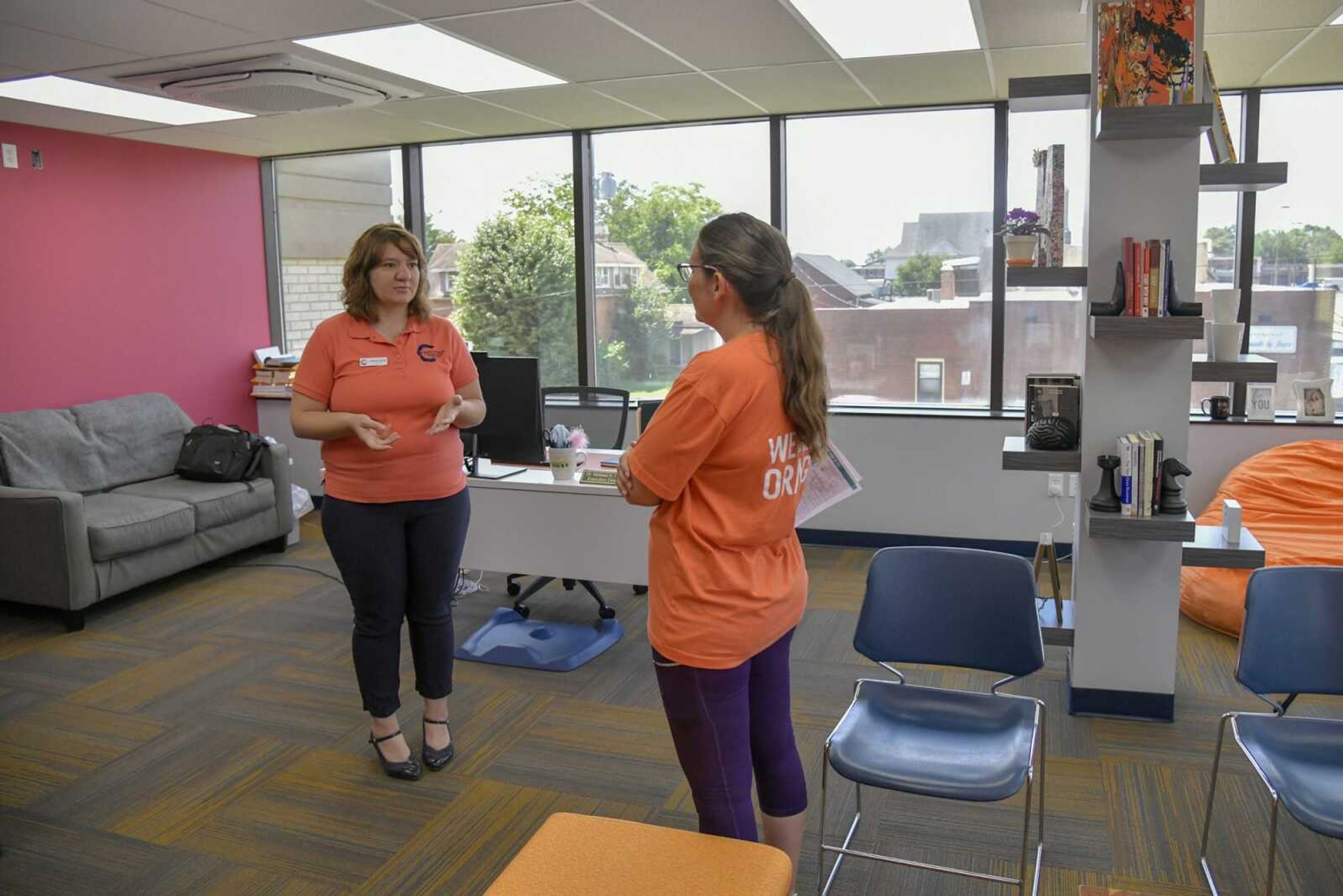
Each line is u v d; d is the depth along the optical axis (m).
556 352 6.31
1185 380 3.23
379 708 3.05
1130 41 3.03
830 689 3.73
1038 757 3.14
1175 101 3.01
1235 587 4.12
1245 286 5.08
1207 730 3.33
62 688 3.84
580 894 1.41
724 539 1.74
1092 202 3.22
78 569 4.46
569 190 6.10
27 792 3.04
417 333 2.91
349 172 6.57
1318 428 4.95
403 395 2.84
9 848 2.73
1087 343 3.29
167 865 2.65
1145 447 3.11
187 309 6.28
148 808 2.94
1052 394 3.44
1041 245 3.38
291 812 2.91
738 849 1.51
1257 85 4.84
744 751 1.83
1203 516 4.70
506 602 4.80
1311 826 2.01
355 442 2.84
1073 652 3.46
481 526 4.27
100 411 5.44
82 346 5.63
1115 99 3.04
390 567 2.93
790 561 1.88
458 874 2.59
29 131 5.30
